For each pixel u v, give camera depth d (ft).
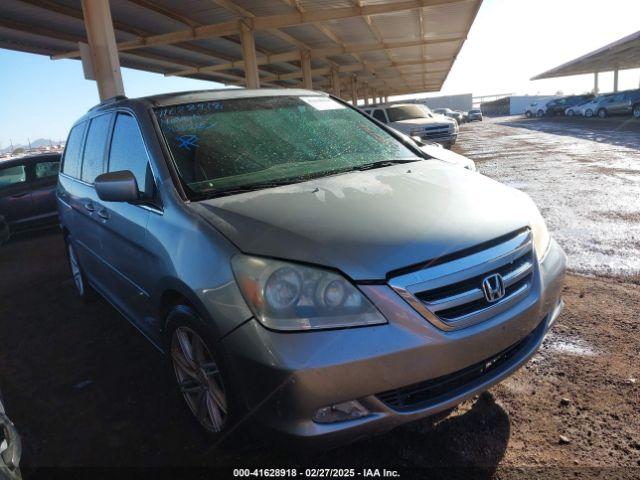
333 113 11.50
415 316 6.05
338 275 6.07
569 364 9.41
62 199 14.79
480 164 40.86
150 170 8.82
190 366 7.85
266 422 6.14
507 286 6.82
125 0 35.58
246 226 6.88
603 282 13.34
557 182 29.07
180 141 9.04
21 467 7.80
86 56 26.58
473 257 6.55
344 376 5.84
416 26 55.67
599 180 28.63
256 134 9.81
